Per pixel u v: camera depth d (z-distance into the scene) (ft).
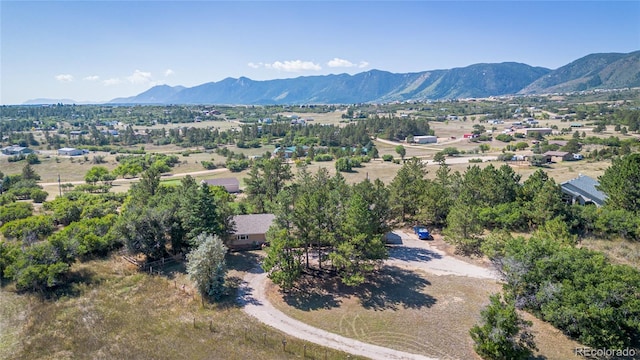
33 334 111.65
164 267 160.66
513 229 193.26
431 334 115.85
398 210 214.90
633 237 171.94
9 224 203.31
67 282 142.82
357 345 110.73
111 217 200.95
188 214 165.07
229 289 143.33
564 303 110.73
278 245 138.82
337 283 148.56
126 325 116.88
